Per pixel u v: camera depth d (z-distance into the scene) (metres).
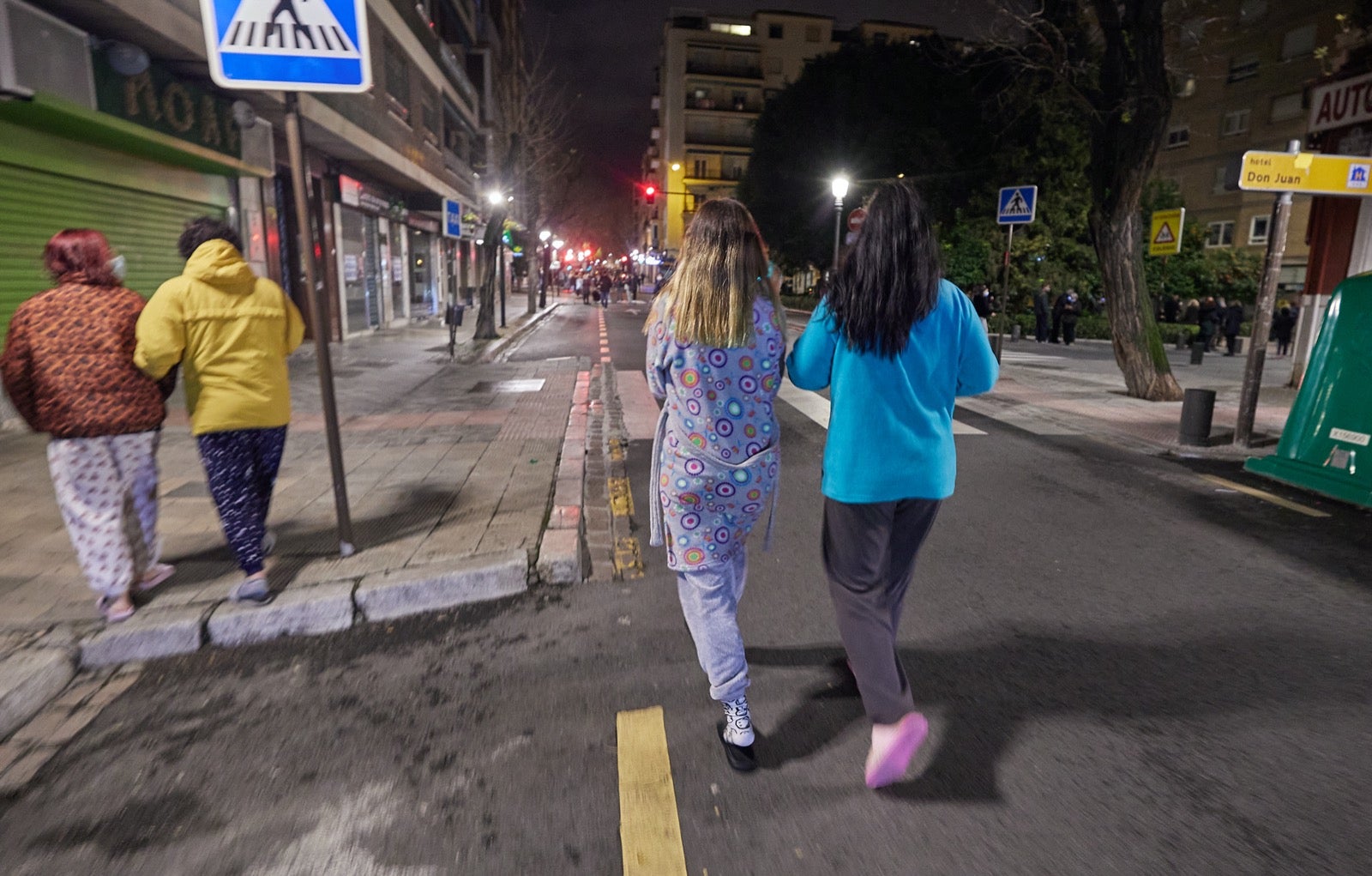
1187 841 2.22
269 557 4.14
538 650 3.42
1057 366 14.34
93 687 3.14
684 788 2.48
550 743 2.74
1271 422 8.48
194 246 3.39
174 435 7.22
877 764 2.34
